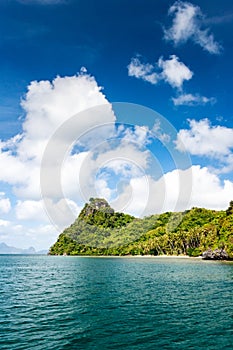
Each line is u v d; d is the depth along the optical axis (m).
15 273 69.88
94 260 116.62
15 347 18.36
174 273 63.75
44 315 26.22
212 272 65.88
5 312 27.39
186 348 18.42
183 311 27.80
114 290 39.97
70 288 42.19
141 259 122.06
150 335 20.80
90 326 22.83
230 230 120.94
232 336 20.70
